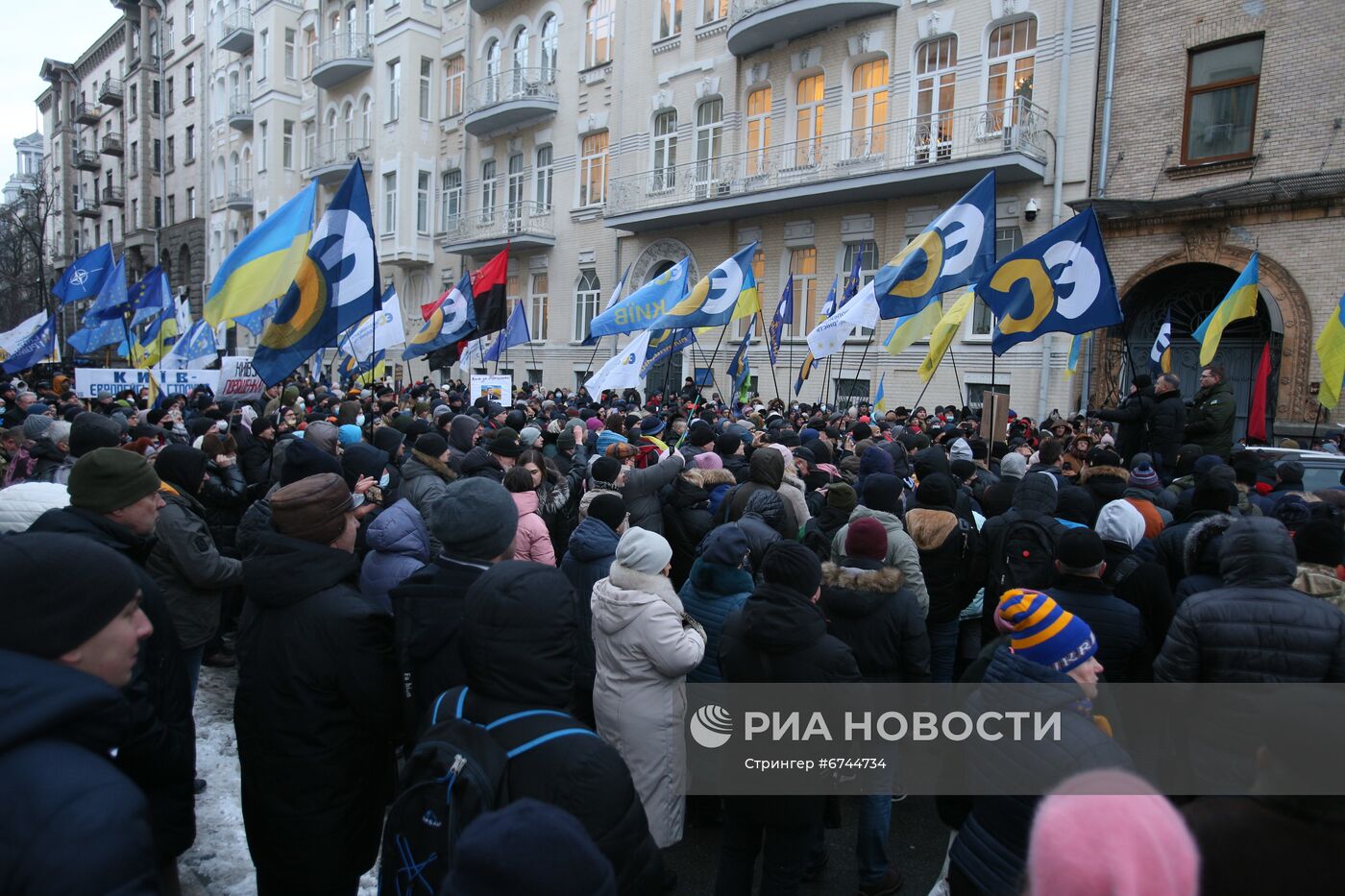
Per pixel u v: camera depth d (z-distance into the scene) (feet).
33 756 4.25
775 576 9.96
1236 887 5.36
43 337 47.39
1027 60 51.34
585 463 22.88
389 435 21.26
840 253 60.23
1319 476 23.00
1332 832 5.30
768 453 16.39
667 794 10.52
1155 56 46.11
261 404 36.06
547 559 15.29
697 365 68.85
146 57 152.05
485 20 88.94
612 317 35.96
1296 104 41.63
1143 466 18.90
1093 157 48.49
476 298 36.86
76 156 173.37
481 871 3.68
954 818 9.08
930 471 16.79
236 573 13.46
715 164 68.18
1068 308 26.61
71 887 3.85
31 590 4.90
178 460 13.58
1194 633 9.73
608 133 77.20
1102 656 11.02
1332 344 30.32
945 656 15.16
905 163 54.85
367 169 100.73
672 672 10.38
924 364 31.12
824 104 60.95
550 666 6.48
